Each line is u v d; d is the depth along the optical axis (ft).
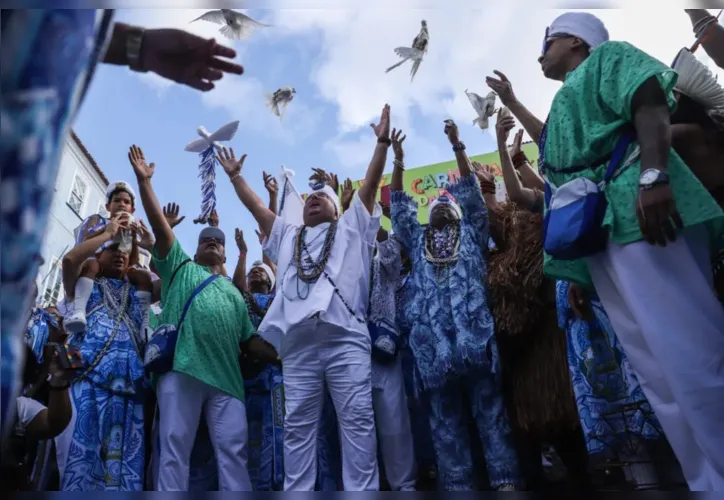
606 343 11.01
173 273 13.76
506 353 13.29
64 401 10.49
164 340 12.84
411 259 14.47
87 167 26.43
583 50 9.37
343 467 12.03
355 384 12.34
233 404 13.05
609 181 7.69
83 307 12.70
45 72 2.81
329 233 13.73
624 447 10.50
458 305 12.89
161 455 12.28
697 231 7.53
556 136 8.41
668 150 7.14
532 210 13.80
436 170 24.38
